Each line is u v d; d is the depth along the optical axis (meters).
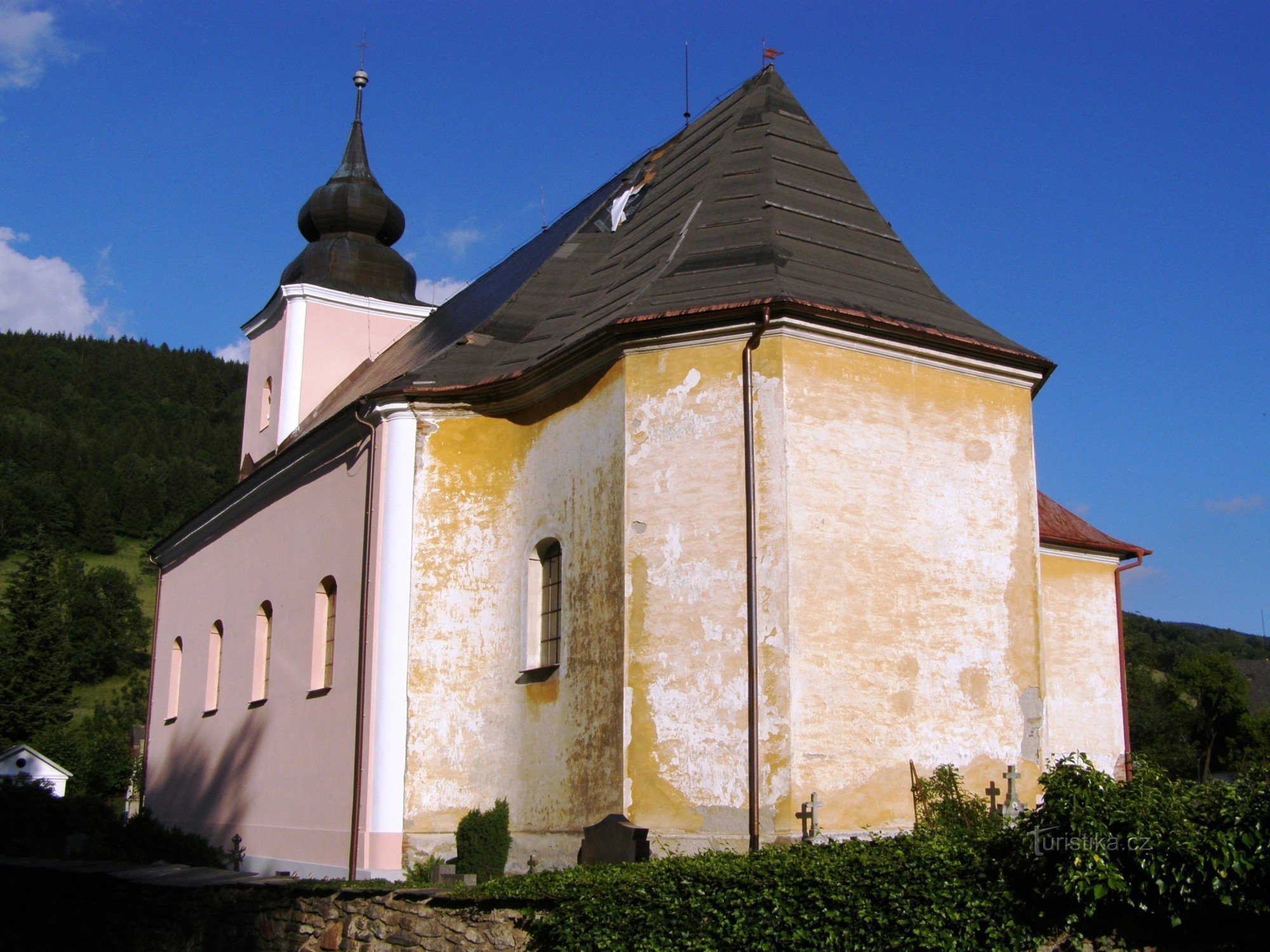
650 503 14.82
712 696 14.01
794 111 19.72
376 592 17.50
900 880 8.57
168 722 28.80
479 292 27.27
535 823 15.71
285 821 20.33
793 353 14.64
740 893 9.08
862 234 17.83
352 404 18.56
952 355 15.59
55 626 67.31
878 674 14.27
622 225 22.08
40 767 55.31
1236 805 8.04
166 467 118.81
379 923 11.66
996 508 15.63
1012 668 15.27
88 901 15.66
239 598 24.77
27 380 138.25
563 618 15.88
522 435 17.52
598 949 9.49
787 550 14.05
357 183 31.55
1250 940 7.77
